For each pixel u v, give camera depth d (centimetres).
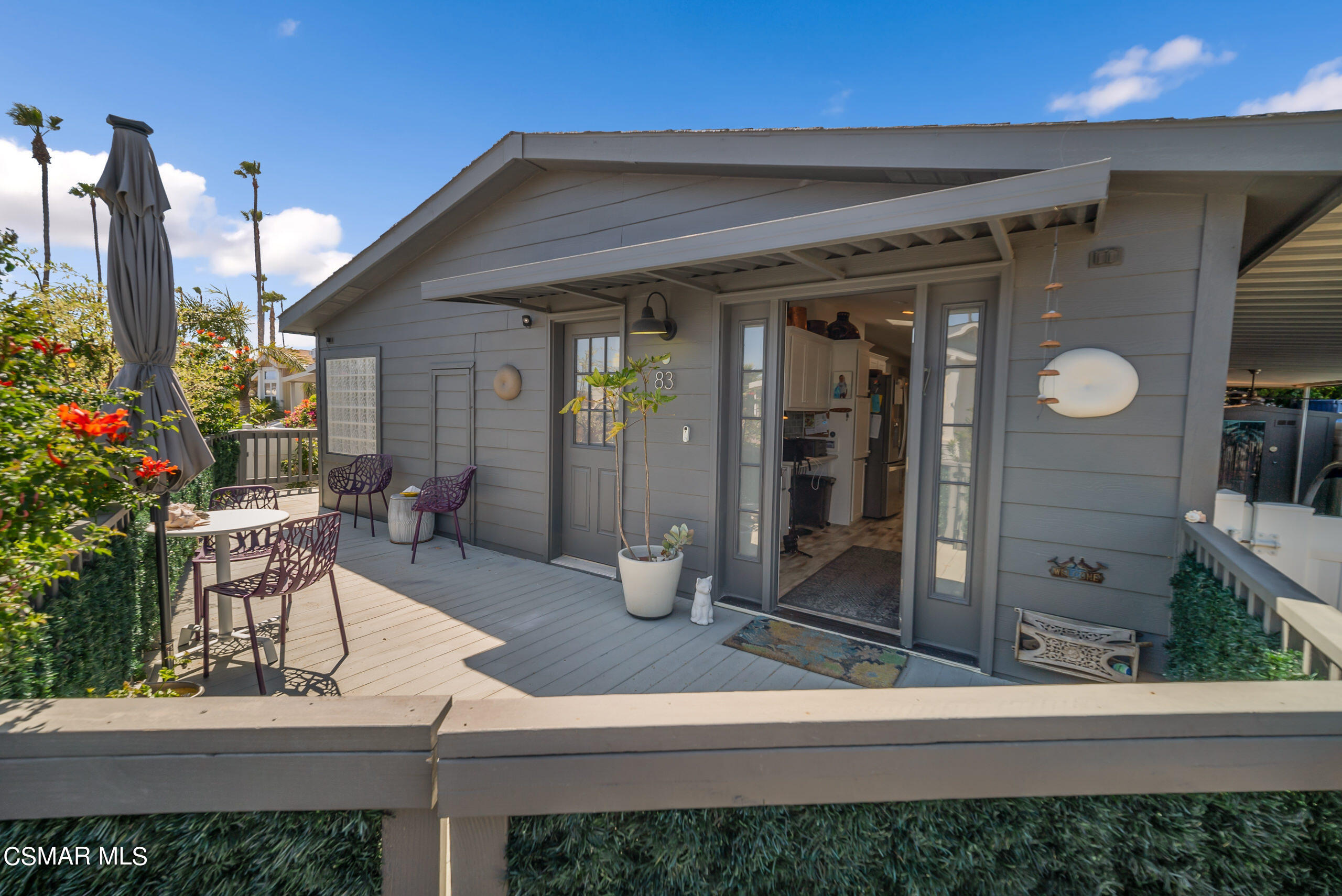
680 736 99
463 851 101
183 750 97
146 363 259
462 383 550
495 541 532
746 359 381
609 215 416
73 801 98
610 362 454
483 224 505
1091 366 255
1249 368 848
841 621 363
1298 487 419
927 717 100
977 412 300
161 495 271
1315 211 231
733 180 357
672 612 376
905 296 396
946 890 101
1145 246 248
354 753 97
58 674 169
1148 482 252
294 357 1197
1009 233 276
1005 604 288
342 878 101
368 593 414
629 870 102
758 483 382
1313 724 99
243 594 272
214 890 100
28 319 196
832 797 100
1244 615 170
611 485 458
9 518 131
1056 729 99
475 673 291
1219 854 100
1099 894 100
